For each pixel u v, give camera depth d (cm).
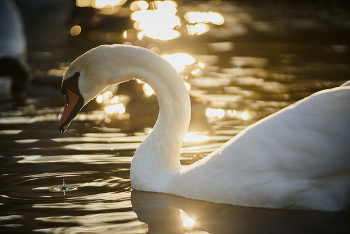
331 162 639
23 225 660
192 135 1267
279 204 686
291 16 3641
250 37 2969
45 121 1480
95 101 1770
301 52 2462
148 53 823
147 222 668
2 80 2438
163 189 806
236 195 709
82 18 3912
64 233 630
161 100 834
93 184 856
